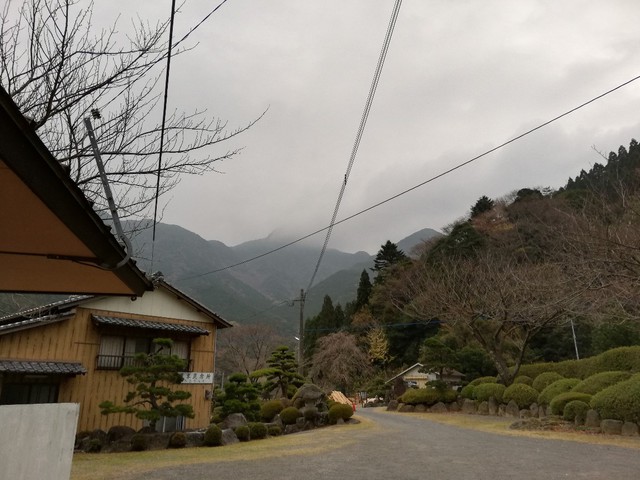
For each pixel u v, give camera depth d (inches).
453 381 968.3
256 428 484.7
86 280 160.2
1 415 118.9
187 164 182.1
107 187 128.8
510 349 995.9
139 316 554.9
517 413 588.7
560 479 236.4
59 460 140.3
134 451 394.9
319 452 359.6
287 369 798.5
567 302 434.9
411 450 356.5
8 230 112.3
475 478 245.9
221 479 258.8
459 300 748.0
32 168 81.0
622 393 405.4
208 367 606.9
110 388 511.2
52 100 145.8
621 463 277.6
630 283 369.7
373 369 1343.5
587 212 483.8
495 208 1439.5
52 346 479.8
